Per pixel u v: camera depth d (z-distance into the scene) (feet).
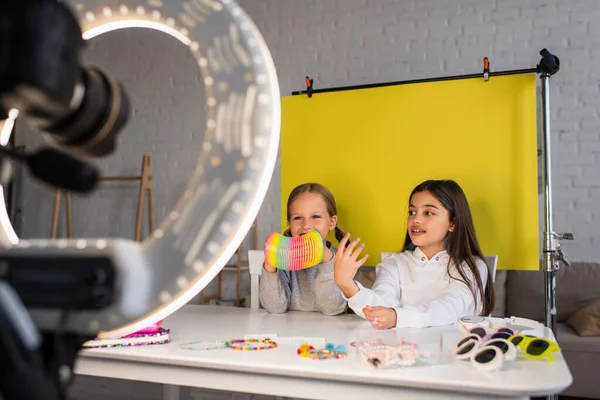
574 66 10.39
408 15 11.28
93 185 1.16
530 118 6.08
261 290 5.46
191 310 5.45
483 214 6.24
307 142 6.93
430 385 2.72
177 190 12.75
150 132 13.02
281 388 3.09
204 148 1.32
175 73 12.91
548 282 5.52
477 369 2.91
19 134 13.51
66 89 1.01
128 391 8.14
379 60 11.42
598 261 10.16
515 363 3.04
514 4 10.69
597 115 10.28
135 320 1.25
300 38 12.01
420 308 4.53
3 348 0.97
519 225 6.12
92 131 1.23
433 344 3.22
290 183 7.00
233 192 1.27
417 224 5.51
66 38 0.99
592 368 8.29
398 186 6.57
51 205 13.65
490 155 6.23
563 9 10.47
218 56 1.33
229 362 3.14
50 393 1.01
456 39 10.96
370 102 6.68
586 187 10.29
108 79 1.26
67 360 1.21
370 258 6.66
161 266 1.26
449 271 5.37
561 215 10.39
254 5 12.41
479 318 3.89
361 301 4.64
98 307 1.17
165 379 3.38
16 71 0.92
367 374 2.84
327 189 6.14
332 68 11.74
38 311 1.18
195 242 1.26
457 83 6.36
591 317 8.70
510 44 10.69
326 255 5.48
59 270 1.19
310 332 4.14
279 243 4.66
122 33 13.33
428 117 6.47
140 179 12.60
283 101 7.05
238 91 1.31
